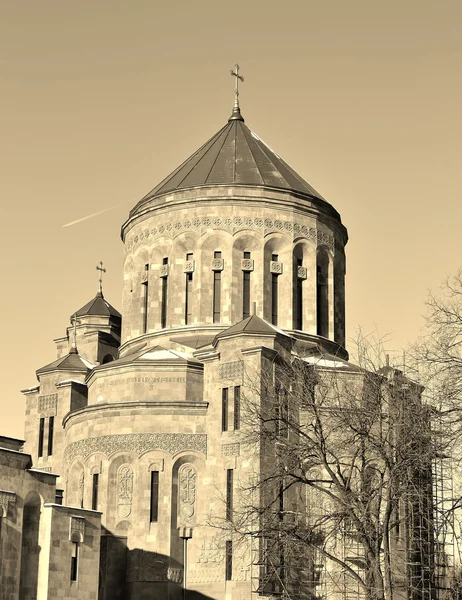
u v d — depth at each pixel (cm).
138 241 8031
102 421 6919
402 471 4950
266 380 6319
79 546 5906
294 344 7138
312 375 5994
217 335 6831
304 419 6525
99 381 7319
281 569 6166
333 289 7962
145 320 7938
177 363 7031
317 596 6300
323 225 7956
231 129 8544
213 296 7594
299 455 5472
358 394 6306
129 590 6544
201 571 6525
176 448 6738
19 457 5650
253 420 5922
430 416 4819
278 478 5528
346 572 5775
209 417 6775
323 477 6519
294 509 6319
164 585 6488
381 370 5303
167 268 7781
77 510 5950
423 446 4984
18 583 5509
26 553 5738
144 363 7075
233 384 6675
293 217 7775
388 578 4809
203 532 6581
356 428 5378
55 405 7862
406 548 5716
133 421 6825
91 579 5950
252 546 6053
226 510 6244
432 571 5931
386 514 4897
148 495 6669
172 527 6594
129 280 8125
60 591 5731
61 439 7706
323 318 7888
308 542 5241
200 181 7856
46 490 5831
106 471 6806
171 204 7800
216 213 7681
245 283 7625
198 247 7662
